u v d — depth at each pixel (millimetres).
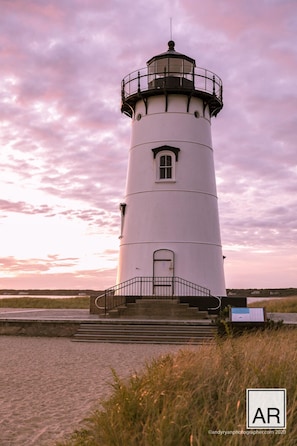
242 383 6469
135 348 15594
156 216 25391
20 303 42719
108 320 18578
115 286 25234
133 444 5176
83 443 5645
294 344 10578
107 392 9172
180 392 6188
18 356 13773
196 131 26781
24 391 9344
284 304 38125
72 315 23969
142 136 26828
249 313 16859
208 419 5516
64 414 7707
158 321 18219
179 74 27000
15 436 6605
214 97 27219
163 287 24547
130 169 27188
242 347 9352
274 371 6859
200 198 25969
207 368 7309
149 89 26516
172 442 4977
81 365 12258
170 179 25656
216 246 26109
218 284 25594
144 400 6133
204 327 17703
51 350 15039
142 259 25125
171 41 27859
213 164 27859
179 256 24812
